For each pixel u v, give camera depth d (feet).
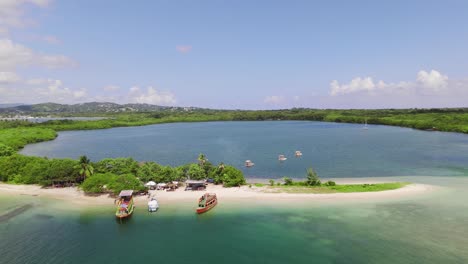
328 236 210.59
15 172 358.23
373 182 340.18
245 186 326.24
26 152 618.85
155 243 209.05
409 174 378.32
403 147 595.88
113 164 354.95
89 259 189.57
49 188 326.65
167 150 615.57
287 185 326.85
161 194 305.73
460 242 194.90
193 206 272.51
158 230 228.02
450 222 223.51
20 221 244.42
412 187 306.76
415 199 271.69
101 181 298.15
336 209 255.29
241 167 443.73
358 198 278.46
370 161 465.88
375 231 213.87
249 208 264.11
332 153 543.80
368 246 194.70
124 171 344.49
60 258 190.29
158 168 341.21
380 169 410.52
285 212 253.24
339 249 193.36
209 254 194.08
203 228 229.86
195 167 349.61
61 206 276.00
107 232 225.76
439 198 273.13
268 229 224.94
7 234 222.28
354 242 200.64
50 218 250.37
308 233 216.13
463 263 172.04
